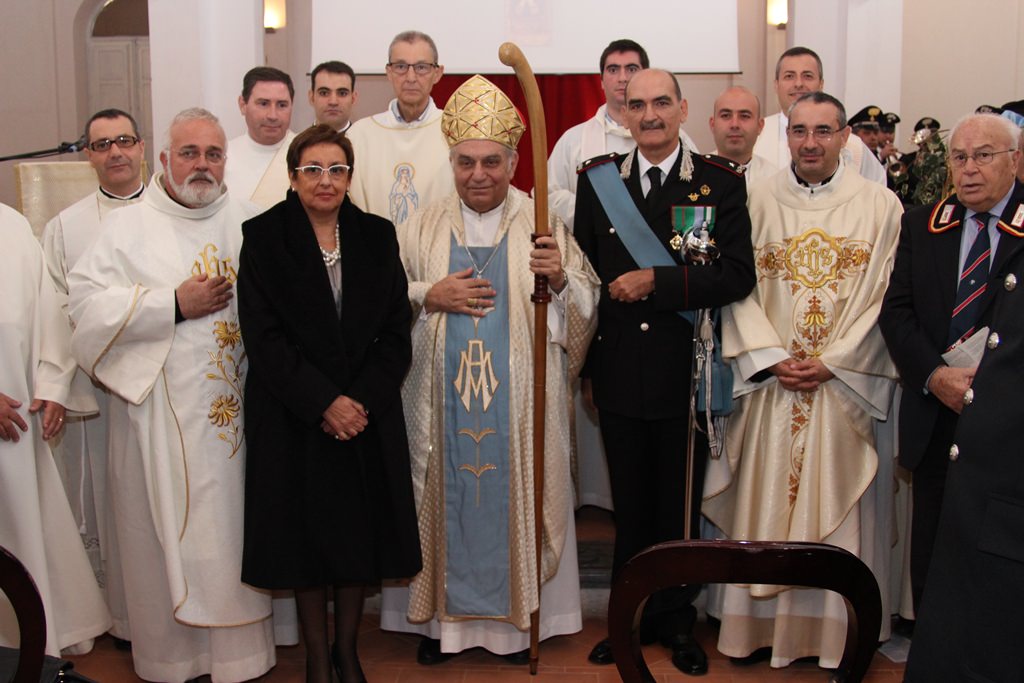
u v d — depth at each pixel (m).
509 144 3.18
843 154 4.21
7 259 3.27
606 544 4.16
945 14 6.13
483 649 3.49
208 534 3.03
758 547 1.44
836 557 1.45
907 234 3.09
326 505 2.90
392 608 3.46
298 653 3.49
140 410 3.04
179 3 5.08
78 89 8.62
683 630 3.38
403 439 3.02
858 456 3.21
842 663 1.54
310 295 2.88
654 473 3.35
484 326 3.20
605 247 3.29
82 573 3.36
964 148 2.82
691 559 1.45
